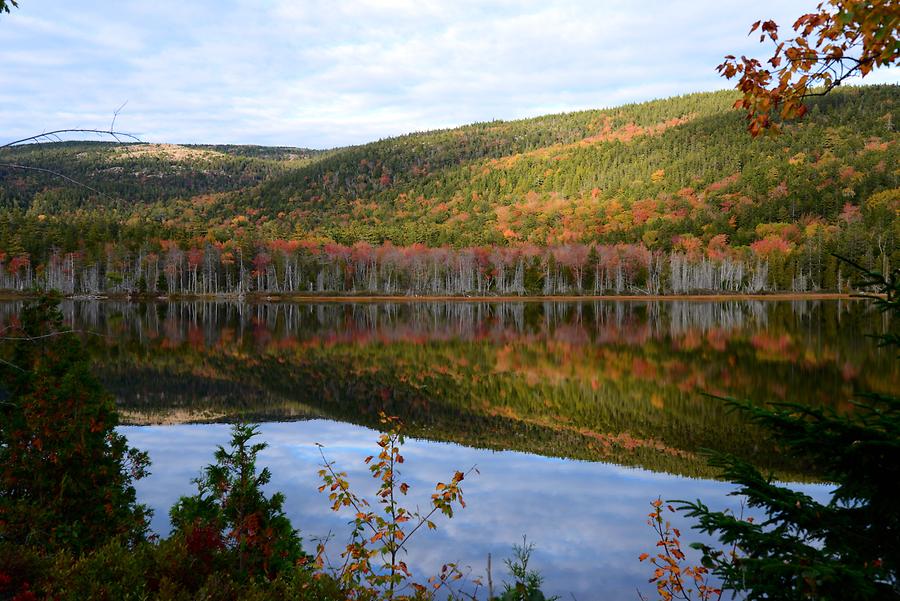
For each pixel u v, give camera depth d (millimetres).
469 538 10430
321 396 26266
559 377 31297
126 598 4484
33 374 7809
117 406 23359
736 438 19094
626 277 129250
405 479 13977
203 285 122125
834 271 113312
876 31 3189
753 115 3932
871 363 32562
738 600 7621
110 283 114938
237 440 7262
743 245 135875
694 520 11164
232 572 5762
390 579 5656
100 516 7742
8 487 7621
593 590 8484
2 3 4000
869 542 3568
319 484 13219
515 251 134625
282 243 141500
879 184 160875
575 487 13602
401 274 133250
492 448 17656
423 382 30000
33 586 4648
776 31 3674
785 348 39438
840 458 3742
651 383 29031
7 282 109312
